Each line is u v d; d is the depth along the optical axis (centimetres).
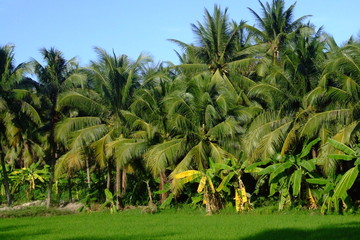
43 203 3653
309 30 3438
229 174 2631
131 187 3566
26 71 3148
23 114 3303
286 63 2520
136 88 3147
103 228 2122
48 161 4597
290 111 2548
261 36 3625
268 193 2977
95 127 2964
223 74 3170
